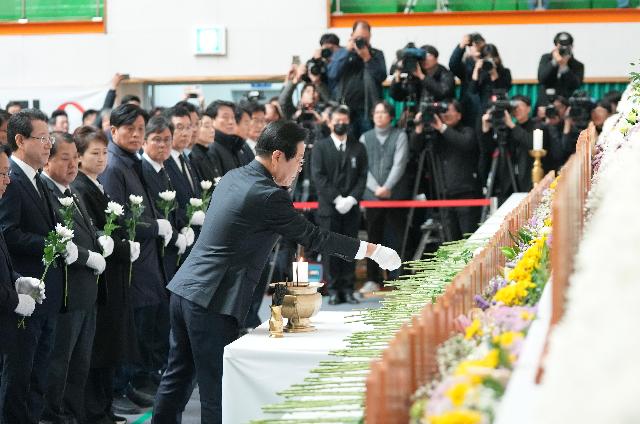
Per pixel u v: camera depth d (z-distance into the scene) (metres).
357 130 11.71
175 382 5.22
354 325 5.13
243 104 10.27
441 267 5.50
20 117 5.84
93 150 6.64
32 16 14.66
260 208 4.95
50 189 6.05
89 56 14.61
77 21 14.59
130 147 7.12
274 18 14.38
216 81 14.53
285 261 10.89
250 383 4.57
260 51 14.43
